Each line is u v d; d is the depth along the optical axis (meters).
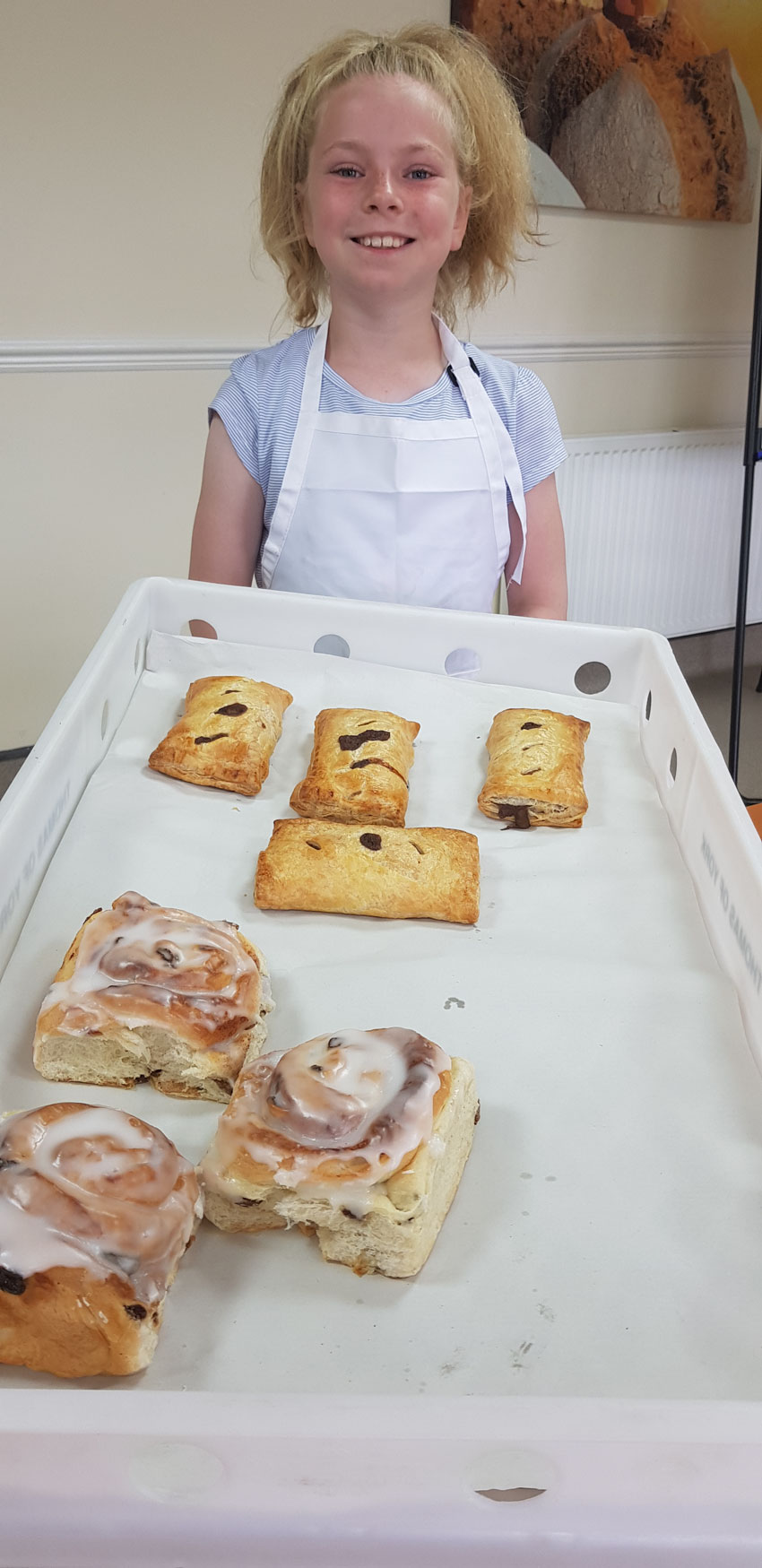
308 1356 0.61
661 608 3.56
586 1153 0.74
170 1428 0.48
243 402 1.41
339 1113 0.67
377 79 1.20
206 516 1.45
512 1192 0.71
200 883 0.98
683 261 3.29
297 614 1.30
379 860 0.96
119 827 1.02
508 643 1.29
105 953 0.81
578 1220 0.69
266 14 2.56
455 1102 0.70
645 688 1.24
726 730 3.35
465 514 1.42
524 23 2.77
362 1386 0.59
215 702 1.17
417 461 1.39
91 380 2.67
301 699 1.25
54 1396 0.49
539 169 2.93
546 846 1.05
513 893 0.99
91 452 2.73
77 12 2.37
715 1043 0.82
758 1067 0.81
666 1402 0.50
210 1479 0.52
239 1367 0.60
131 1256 0.60
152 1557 0.52
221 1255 0.67
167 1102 0.79
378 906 0.95
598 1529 0.52
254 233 2.72
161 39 2.47
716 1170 0.73
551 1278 0.66
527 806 1.07
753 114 3.16
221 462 1.43
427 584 1.43
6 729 2.88
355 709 1.18
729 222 3.29
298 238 1.41
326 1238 0.66
